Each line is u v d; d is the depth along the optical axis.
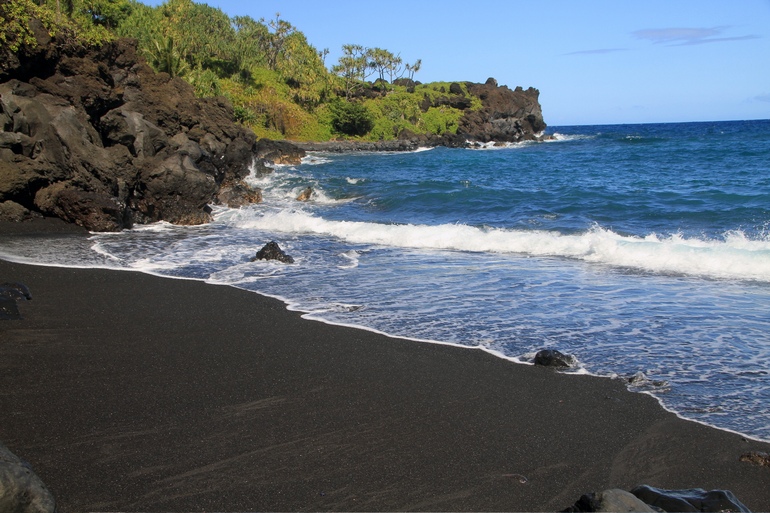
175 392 6.62
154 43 53.09
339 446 5.50
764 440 5.66
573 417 6.17
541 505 4.65
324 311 9.88
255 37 92.38
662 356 7.87
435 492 4.80
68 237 16.70
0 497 3.68
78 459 5.16
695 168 36.09
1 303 9.37
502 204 22.11
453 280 12.03
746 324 9.05
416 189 27.83
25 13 21.69
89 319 9.26
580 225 17.67
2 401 6.30
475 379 7.13
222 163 29.73
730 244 14.10
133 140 22.78
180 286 11.46
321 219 19.42
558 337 8.62
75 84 22.42
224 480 4.88
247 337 8.54
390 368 7.43
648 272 12.47
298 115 80.19
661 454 5.44
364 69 102.50
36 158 18.56
